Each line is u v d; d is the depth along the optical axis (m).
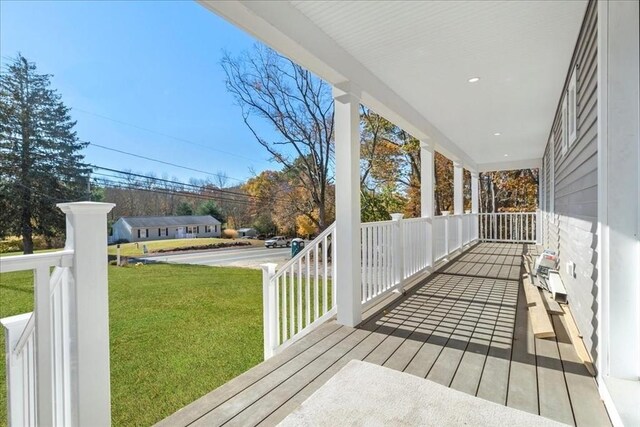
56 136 18.98
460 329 2.77
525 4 2.25
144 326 5.20
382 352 2.35
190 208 26.02
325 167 13.43
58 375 1.32
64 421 1.31
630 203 1.65
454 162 7.72
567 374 1.99
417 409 1.65
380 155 14.03
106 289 1.28
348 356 2.29
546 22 2.46
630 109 1.64
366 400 1.74
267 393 1.84
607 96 1.71
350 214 2.90
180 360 3.79
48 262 1.15
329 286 6.82
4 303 7.89
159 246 21.92
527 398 1.74
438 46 2.80
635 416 1.38
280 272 2.91
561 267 4.04
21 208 17.30
